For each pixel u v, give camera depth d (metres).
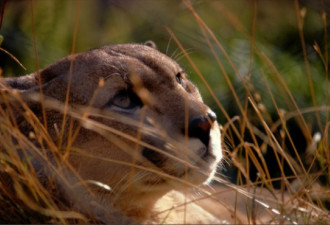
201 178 7.64
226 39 15.24
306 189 8.51
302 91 14.00
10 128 7.43
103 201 7.73
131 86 7.77
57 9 16.03
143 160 7.55
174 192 8.84
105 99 7.77
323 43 14.64
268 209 8.29
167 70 8.05
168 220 8.52
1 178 7.50
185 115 7.61
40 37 15.36
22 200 7.39
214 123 7.93
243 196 9.05
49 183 7.49
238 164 8.10
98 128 7.62
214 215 9.82
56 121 7.80
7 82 8.34
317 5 14.14
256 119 12.90
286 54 14.84
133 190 7.72
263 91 13.45
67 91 7.59
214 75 14.28
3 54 13.86
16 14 15.54
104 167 7.63
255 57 14.28
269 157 12.63
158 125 7.56
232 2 16.80
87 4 16.48
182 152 7.42
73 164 7.61
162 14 15.98
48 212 7.17
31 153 7.62
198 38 15.06
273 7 16.53
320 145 8.64
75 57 8.26
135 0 16.28
